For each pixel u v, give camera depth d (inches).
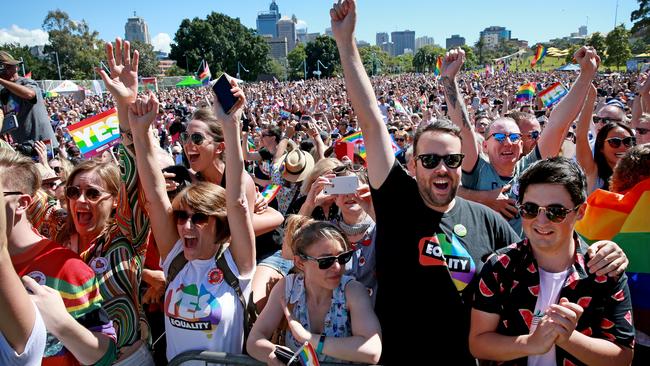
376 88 1812.3
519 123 185.9
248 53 3718.0
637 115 212.1
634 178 104.0
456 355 90.5
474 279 90.7
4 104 200.1
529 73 2837.1
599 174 165.2
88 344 77.8
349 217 113.7
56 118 796.6
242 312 100.4
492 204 131.4
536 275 81.3
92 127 199.2
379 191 97.0
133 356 100.0
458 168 92.4
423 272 91.9
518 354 76.2
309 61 4084.6
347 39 97.0
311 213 119.4
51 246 83.5
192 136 131.6
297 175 189.3
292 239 97.4
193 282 99.2
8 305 61.4
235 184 99.6
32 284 73.4
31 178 82.9
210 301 96.9
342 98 1250.6
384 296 96.0
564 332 70.6
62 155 203.9
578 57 128.1
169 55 3705.7
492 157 145.9
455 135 92.8
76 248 107.5
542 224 77.9
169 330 100.7
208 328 96.1
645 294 96.3
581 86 128.2
